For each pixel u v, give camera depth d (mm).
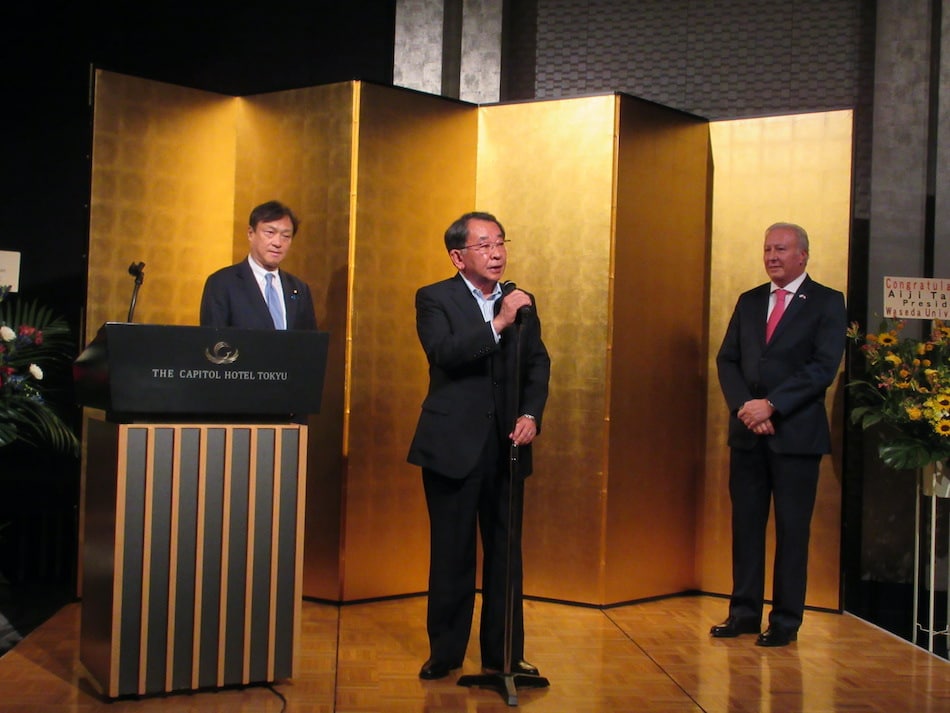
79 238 5172
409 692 3227
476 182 4750
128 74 4488
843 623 4367
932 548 4312
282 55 5371
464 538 3373
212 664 3139
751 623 4109
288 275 4168
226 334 3051
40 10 5184
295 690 3211
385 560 4508
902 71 5180
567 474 4504
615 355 4457
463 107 4715
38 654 3559
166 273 4590
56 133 5176
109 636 3020
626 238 4484
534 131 4629
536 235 4602
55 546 5012
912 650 3939
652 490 4633
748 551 4121
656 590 4656
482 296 3412
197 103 4656
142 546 3037
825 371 4004
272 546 3205
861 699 3301
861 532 5172
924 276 5145
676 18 5449
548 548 4535
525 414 3318
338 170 4422
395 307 4520
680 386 4727
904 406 4242
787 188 4676
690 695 3295
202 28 5320
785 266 4125
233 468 3146
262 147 4652
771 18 5395
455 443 3297
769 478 4129
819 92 5352
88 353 3234
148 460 3033
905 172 5164
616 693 3293
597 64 5484
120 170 4477
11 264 4688
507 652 3217
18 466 5094
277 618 3227
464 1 5410
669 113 4656
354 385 4398
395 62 5359
